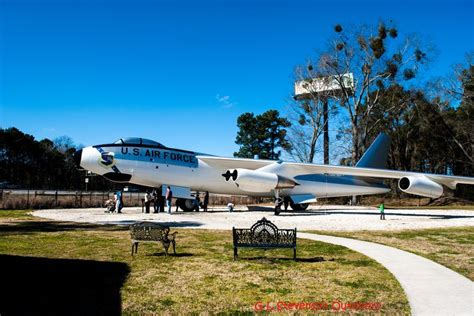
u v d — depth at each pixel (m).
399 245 11.72
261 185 24.58
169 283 7.10
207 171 26.50
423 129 51.19
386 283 7.17
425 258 9.62
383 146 31.73
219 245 11.41
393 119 52.25
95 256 9.46
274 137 79.31
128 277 7.47
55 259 9.05
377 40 41.56
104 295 6.30
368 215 24.98
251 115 80.19
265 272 8.03
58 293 6.35
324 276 7.71
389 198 51.59
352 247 11.23
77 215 22.34
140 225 9.62
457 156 54.62
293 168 26.97
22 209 28.42
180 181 25.62
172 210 28.39
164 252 10.12
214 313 5.54
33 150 77.50
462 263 9.02
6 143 73.88
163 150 25.14
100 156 23.08
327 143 48.94
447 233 14.75
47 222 17.83
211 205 41.12
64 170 80.19
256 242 9.16
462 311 5.57
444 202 46.69
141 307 5.73
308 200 28.78
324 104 47.56
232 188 27.91
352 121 44.94
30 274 7.57
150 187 25.91
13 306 5.63
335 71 45.09
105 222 18.00
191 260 9.16
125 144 24.03
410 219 21.61
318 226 17.42
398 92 47.28
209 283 7.13
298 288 6.85
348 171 25.84
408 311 5.59
